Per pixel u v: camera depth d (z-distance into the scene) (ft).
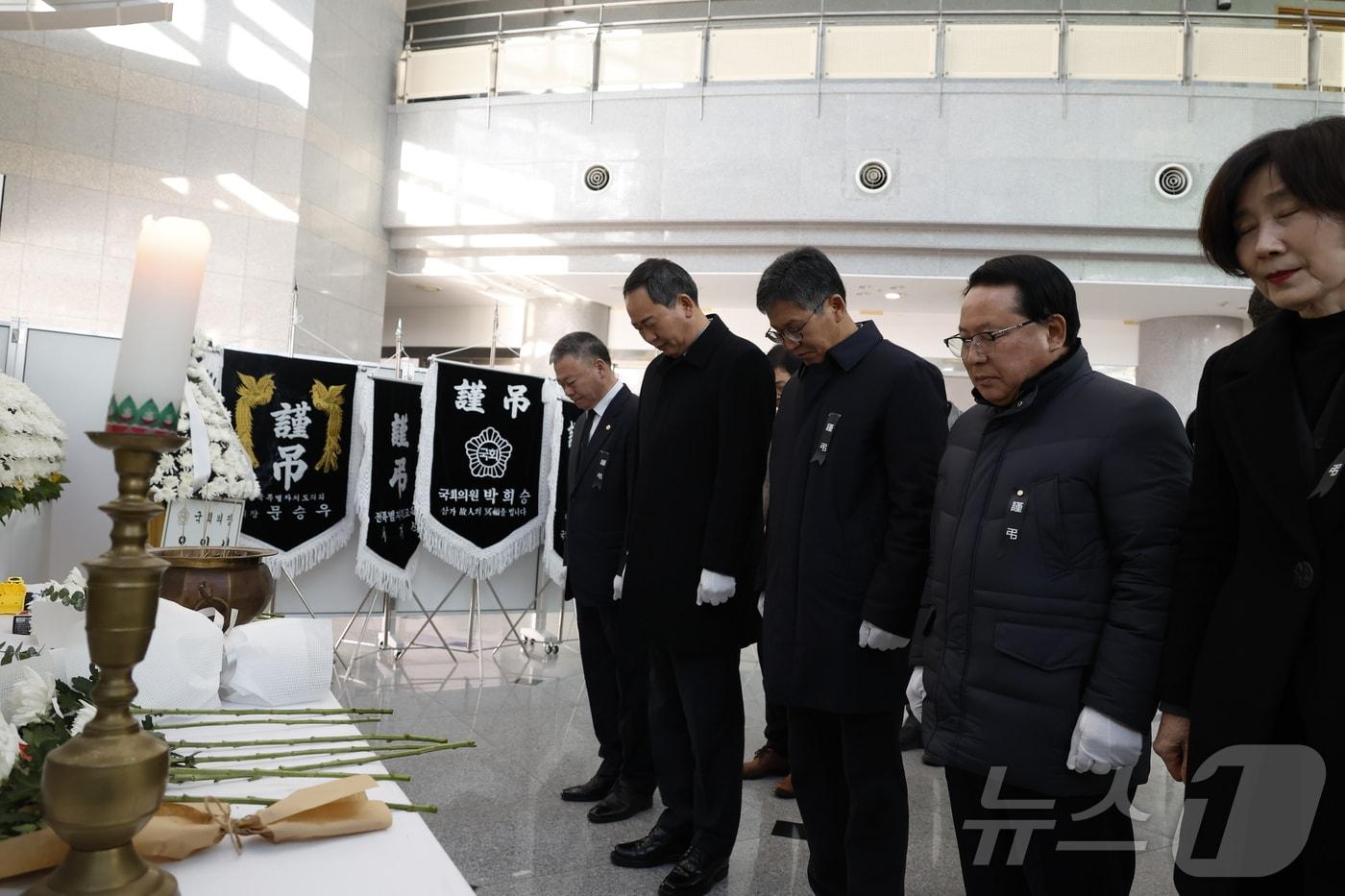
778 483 6.68
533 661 17.06
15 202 26.63
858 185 31.19
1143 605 4.32
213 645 4.55
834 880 6.59
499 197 33.86
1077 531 4.59
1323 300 3.67
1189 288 30.96
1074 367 4.89
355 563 16.22
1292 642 3.45
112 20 23.44
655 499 7.88
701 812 7.64
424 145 34.86
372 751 4.10
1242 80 30.40
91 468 13.55
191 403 7.87
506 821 9.17
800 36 31.96
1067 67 30.83
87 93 27.73
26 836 2.72
